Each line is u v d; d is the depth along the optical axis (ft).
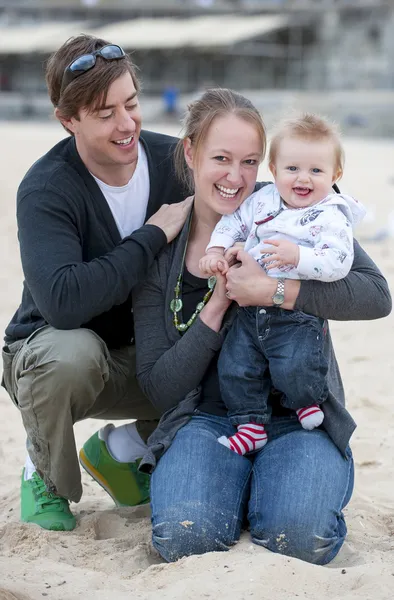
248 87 175.11
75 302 12.13
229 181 12.23
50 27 200.85
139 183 13.39
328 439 12.09
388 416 17.95
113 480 14.03
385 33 164.86
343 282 12.01
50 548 12.01
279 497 11.47
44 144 88.43
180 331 12.61
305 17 170.19
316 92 166.20
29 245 12.51
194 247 12.87
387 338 23.27
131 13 197.06
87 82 12.14
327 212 12.09
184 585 10.46
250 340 12.16
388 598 10.11
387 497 14.33
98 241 13.16
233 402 12.16
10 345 13.33
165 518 11.57
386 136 135.13
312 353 11.74
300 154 12.15
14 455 16.83
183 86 178.40
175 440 12.22
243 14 182.50
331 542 11.47
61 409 12.43
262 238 12.41
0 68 194.70
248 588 10.28
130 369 13.80
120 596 10.45
